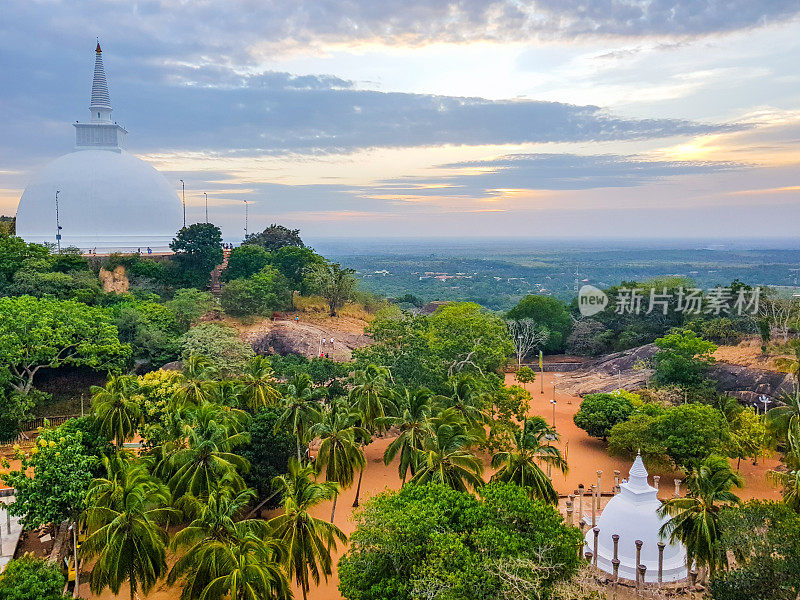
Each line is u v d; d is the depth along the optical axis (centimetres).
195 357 6334
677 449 6031
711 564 3847
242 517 5050
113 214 12319
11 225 12238
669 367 8431
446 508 3650
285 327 10106
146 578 3625
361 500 5775
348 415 5484
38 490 4384
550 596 3212
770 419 6038
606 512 4612
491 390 7112
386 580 3344
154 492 3978
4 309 7038
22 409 6619
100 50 13462
